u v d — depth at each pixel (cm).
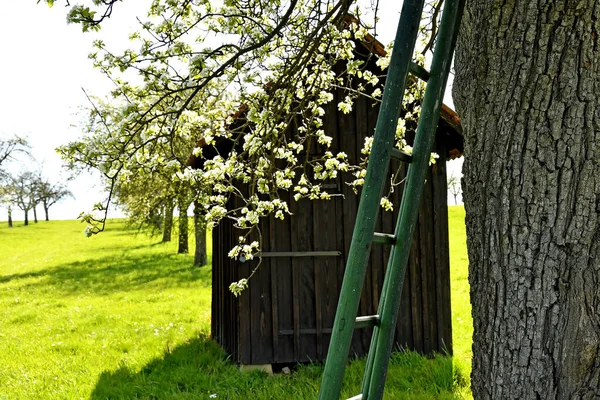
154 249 3098
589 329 222
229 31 371
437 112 214
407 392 571
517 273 230
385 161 194
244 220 415
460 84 257
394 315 210
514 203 230
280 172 441
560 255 224
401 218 212
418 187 212
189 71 320
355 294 195
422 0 195
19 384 730
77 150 318
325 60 437
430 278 778
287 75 381
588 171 220
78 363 832
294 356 755
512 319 232
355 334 766
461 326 1008
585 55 218
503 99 231
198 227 2094
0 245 4628
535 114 224
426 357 738
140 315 1259
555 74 221
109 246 3491
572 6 217
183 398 630
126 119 325
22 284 2081
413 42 195
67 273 2334
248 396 623
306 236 765
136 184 1409
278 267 762
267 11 382
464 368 647
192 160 778
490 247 238
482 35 238
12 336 1090
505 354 234
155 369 754
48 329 1145
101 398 651
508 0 227
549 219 224
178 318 1205
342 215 769
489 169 237
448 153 832
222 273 883
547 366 227
